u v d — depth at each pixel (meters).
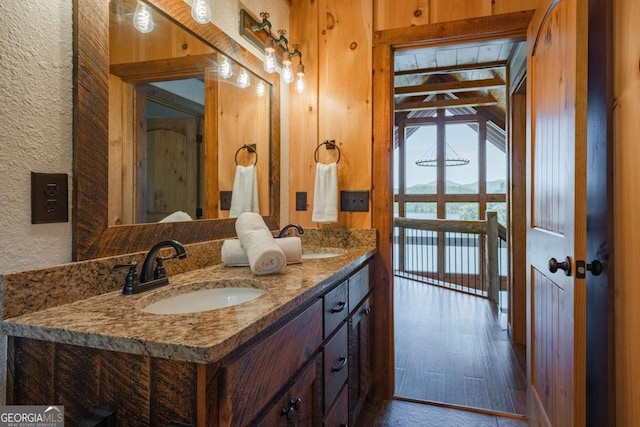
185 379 0.69
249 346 0.81
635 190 1.07
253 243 1.34
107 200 1.05
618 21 1.19
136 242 1.16
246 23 1.79
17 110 0.83
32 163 0.86
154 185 1.26
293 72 2.22
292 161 2.26
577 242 1.15
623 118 1.16
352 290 1.60
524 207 2.80
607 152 1.26
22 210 0.84
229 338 0.69
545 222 1.55
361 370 1.75
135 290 1.02
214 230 1.58
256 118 1.92
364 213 2.10
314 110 2.21
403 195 6.75
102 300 0.96
